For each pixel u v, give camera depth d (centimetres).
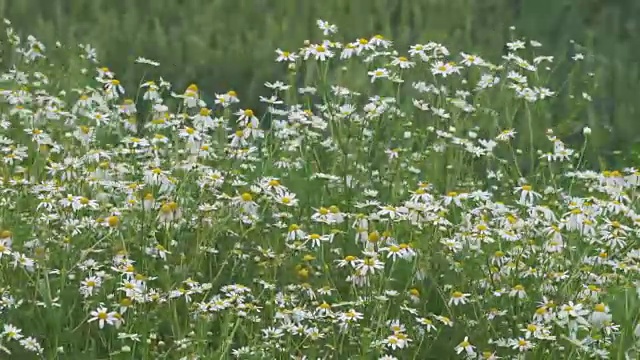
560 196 1193
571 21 1859
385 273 984
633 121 1537
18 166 1086
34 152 1172
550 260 975
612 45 1795
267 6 1858
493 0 1909
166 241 984
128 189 1020
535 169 1343
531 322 895
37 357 833
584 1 1900
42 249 916
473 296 929
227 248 1024
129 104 1224
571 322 860
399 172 1195
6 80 1336
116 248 956
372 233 952
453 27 1825
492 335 908
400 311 920
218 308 882
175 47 1672
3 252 879
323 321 892
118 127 1244
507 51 1759
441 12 1853
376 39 1239
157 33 1695
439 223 1017
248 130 1092
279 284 973
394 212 999
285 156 1254
